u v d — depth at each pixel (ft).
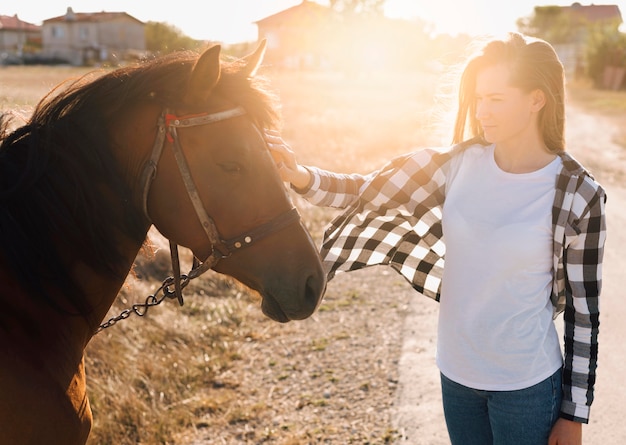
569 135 58.03
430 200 6.91
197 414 11.89
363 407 12.10
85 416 5.82
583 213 5.71
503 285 5.99
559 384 6.16
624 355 14.20
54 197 5.64
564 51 201.05
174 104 5.78
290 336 15.35
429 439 11.02
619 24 138.51
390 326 15.98
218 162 5.81
